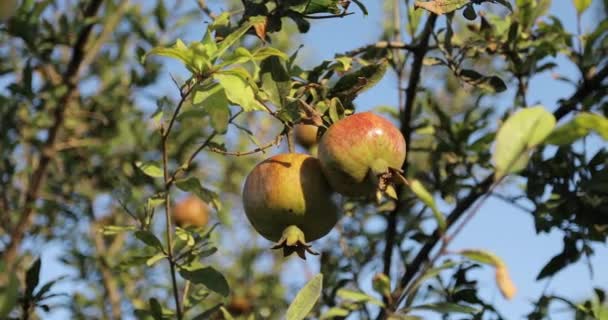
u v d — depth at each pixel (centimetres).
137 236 171
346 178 162
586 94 194
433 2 168
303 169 163
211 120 168
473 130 204
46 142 232
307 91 174
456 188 203
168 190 172
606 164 193
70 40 228
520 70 197
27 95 223
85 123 259
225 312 176
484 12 193
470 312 155
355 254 206
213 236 182
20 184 244
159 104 173
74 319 233
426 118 206
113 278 237
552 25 197
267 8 176
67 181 248
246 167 286
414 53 191
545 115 144
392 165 162
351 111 168
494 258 145
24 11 218
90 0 241
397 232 207
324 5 173
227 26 175
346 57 179
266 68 168
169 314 177
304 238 164
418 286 159
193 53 160
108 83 263
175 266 171
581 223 192
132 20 251
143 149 246
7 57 236
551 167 193
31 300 176
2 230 222
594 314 180
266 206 162
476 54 194
